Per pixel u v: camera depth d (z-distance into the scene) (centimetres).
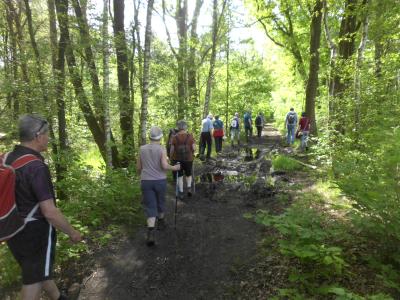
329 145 888
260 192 833
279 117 3008
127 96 1071
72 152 807
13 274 439
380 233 419
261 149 1684
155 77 1252
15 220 289
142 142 990
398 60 985
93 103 976
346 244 464
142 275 470
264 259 481
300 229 423
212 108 2572
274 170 1073
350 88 943
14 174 290
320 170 960
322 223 531
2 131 786
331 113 964
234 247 537
